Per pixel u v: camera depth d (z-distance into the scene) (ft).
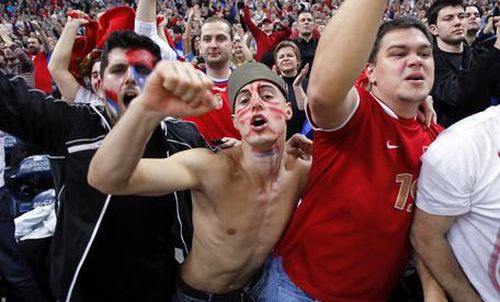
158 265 7.45
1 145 11.30
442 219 6.03
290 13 58.34
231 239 6.62
